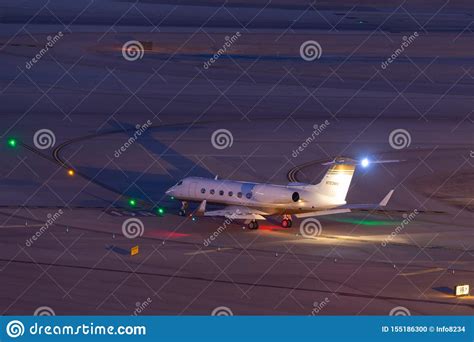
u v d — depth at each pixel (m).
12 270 88.19
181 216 111.94
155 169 135.25
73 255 94.00
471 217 117.50
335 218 113.69
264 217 108.44
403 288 87.25
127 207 115.44
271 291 84.75
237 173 135.75
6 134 151.62
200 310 78.62
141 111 174.38
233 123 167.88
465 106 191.50
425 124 173.62
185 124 165.50
